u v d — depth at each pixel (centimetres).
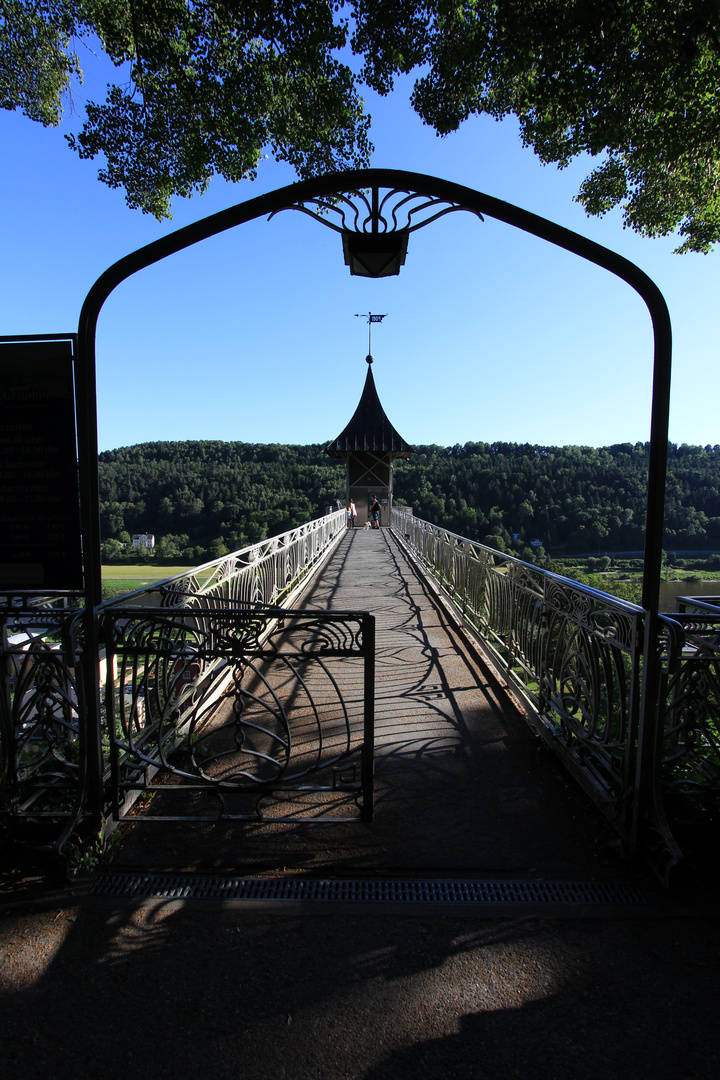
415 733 420
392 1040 182
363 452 2877
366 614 283
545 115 495
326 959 213
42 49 500
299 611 284
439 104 495
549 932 228
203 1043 180
